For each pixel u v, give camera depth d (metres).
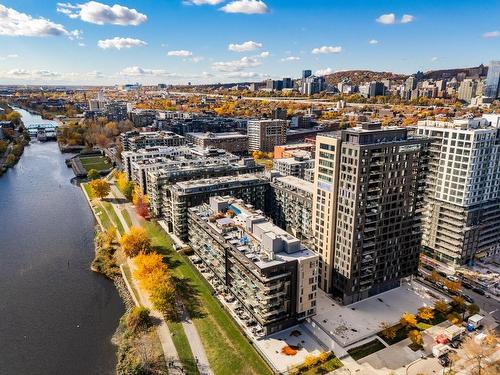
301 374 128.00
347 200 156.75
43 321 161.88
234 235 165.88
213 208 197.50
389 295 175.00
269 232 153.75
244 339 144.00
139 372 127.44
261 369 130.00
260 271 137.88
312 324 153.38
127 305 172.38
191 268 194.62
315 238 178.25
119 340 149.38
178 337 145.88
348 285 163.25
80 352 144.12
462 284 185.25
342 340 144.25
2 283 190.50
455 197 196.50
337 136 162.50
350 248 159.25
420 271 197.12
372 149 150.88
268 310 142.62
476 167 190.00
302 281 146.88
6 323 160.38
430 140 167.50
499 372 128.38
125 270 197.50
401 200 165.00
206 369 131.00
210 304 165.38
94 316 165.50
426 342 144.38
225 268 166.38
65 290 184.88
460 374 127.75
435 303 167.12
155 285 166.62
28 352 144.38
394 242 169.75
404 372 129.50
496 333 148.50
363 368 131.00
